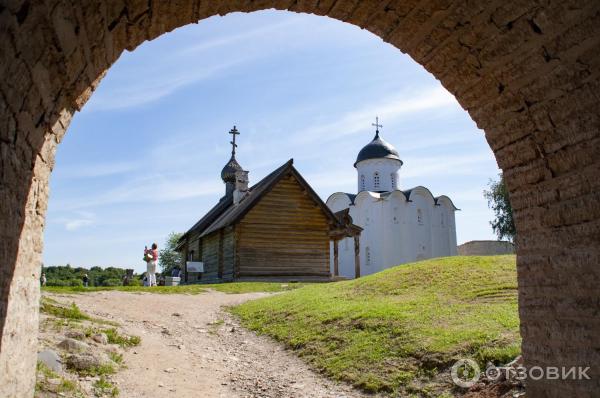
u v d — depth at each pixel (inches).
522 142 232.8
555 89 207.0
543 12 191.6
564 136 209.2
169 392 296.0
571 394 206.4
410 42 246.4
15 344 169.6
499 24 207.8
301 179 1038.4
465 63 236.8
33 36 130.9
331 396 307.4
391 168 2012.8
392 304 465.4
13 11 116.4
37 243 187.8
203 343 447.5
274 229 1019.9
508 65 219.5
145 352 374.0
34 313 192.9
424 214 1856.5
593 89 192.1
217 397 302.4
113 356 333.4
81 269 2755.9
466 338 338.0
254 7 232.2
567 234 211.0
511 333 332.5
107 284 2672.2
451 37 229.0
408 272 611.8
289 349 420.8
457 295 473.7
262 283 896.3
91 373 290.5
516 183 241.6
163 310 585.0
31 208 174.9
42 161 179.5
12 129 141.4
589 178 199.8
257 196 991.0
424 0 215.5
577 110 200.8
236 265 978.7
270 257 1007.0
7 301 156.9
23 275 173.3
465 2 207.8
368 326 412.5
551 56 201.6
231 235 1026.1
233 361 390.9
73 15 148.9
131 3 184.7
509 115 234.8
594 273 197.8
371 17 239.6
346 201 1931.6
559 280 215.5
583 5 179.8
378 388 306.8
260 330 495.5
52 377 252.2
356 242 1137.4
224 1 220.1
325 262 1049.5
